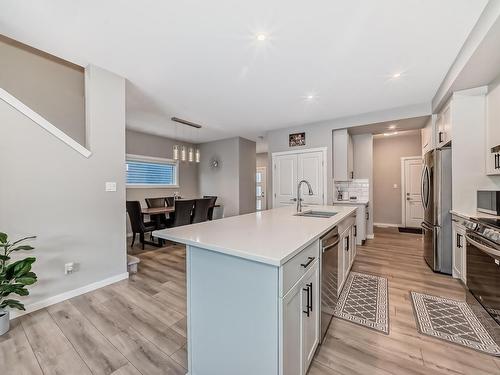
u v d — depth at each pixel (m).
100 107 2.48
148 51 2.21
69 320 1.87
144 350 1.54
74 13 1.71
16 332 1.72
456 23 1.82
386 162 6.18
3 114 1.88
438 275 2.81
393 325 1.81
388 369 1.37
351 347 1.56
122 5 1.64
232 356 1.17
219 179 6.48
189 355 1.34
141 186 5.59
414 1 1.60
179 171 6.42
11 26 1.85
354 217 3.16
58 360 1.44
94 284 2.42
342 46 2.13
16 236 1.94
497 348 1.54
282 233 1.44
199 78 2.76
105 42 2.07
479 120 2.64
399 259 3.43
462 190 2.71
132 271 2.88
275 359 1.03
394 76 2.70
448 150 2.84
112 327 1.78
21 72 2.44
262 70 2.57
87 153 2.37
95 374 1.34
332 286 1.81
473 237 2.02
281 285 1.00
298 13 1.72
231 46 2.13
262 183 8.78
